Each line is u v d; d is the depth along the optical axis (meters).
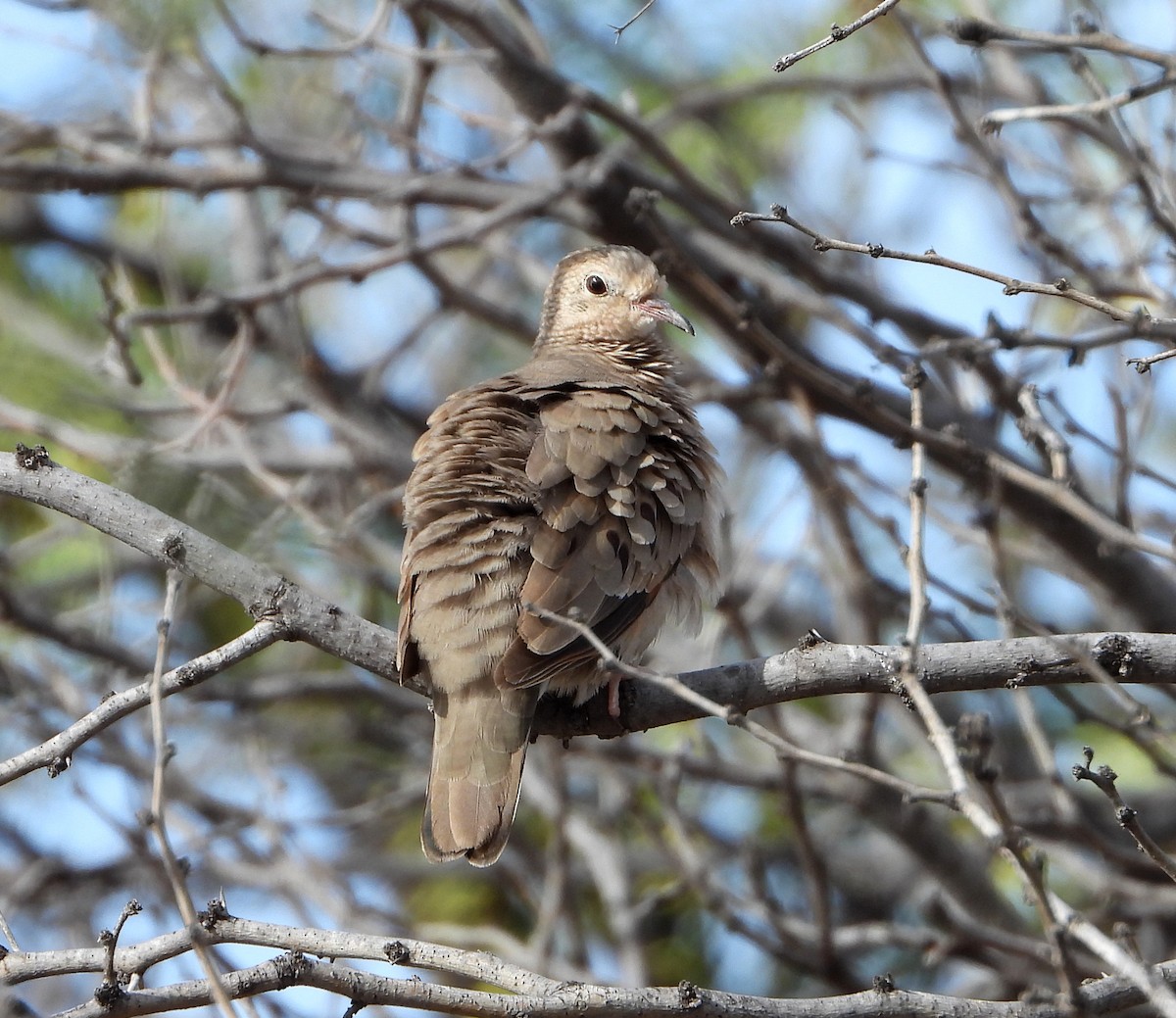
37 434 13.04
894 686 7.84
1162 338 9.43
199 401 12.93
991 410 12.77
